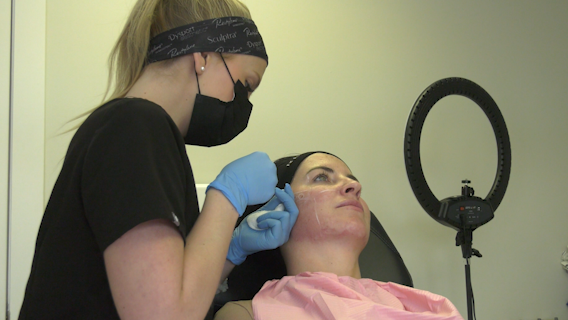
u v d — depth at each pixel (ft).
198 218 2.32
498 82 7.54
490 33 7.55
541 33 7.89
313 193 3.68
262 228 3.37
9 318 4.75
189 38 2.56
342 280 3.33
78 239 2.03
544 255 7.51
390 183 6.75
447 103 7.15
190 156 5.76
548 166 7.73
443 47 7.23
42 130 5.02
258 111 6.11
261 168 2.83
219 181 2.55
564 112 7.93
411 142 5.06
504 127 5.65
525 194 7.53
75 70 5.27
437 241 6.93
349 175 4.01
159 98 2.55
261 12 6.20
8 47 4.93
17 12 4.96
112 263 1.83
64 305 2.04
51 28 5.19
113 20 5.46
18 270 4.81
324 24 6.53
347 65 6.63
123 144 1.96
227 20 2.72
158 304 1.78
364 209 3.96
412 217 6.83
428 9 7.16
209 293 2.05
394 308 2.90
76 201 2.03
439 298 3.20
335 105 6.52
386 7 6.91
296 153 6.24
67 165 2.19
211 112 2.68
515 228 7.39
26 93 4.97
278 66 6.24
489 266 7.17
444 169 7.07
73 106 5.25
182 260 1.95
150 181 1.91
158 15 2.66
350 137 6.57
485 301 7.07
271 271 4.21
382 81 6.82
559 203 7.72
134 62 2.59
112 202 1.85
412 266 6.75
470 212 5.18
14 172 4.88
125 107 2.10
